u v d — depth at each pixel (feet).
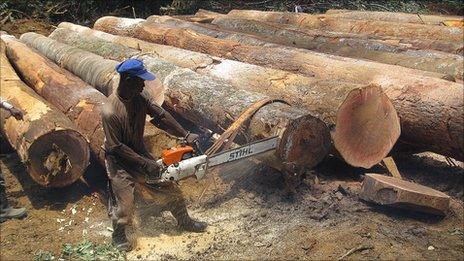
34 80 22.41
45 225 16.16
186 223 15.40
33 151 16.66
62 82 20.92
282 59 22.95
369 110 17.38
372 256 13.83
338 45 27.04
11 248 14.87
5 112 18.51
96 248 14.64
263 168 18.17
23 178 19.52
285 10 48.29
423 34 29.40
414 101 17.62
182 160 14.10
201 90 19.52
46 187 17.53
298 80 19.27
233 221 16.06
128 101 13.28
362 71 20.11
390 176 17.98
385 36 29.04
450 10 54.29
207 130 21.93
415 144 18.70
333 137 17.20
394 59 24.22
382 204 16.07
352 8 48.21
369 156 17.84
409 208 15.93
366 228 15.21
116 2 48.19
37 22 43.19
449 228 15.53
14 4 43.19
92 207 17.28
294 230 15.24
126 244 14.55
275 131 16.19
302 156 16.67
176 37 28.68
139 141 14.23
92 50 27.17
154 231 15.58
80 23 45.19
